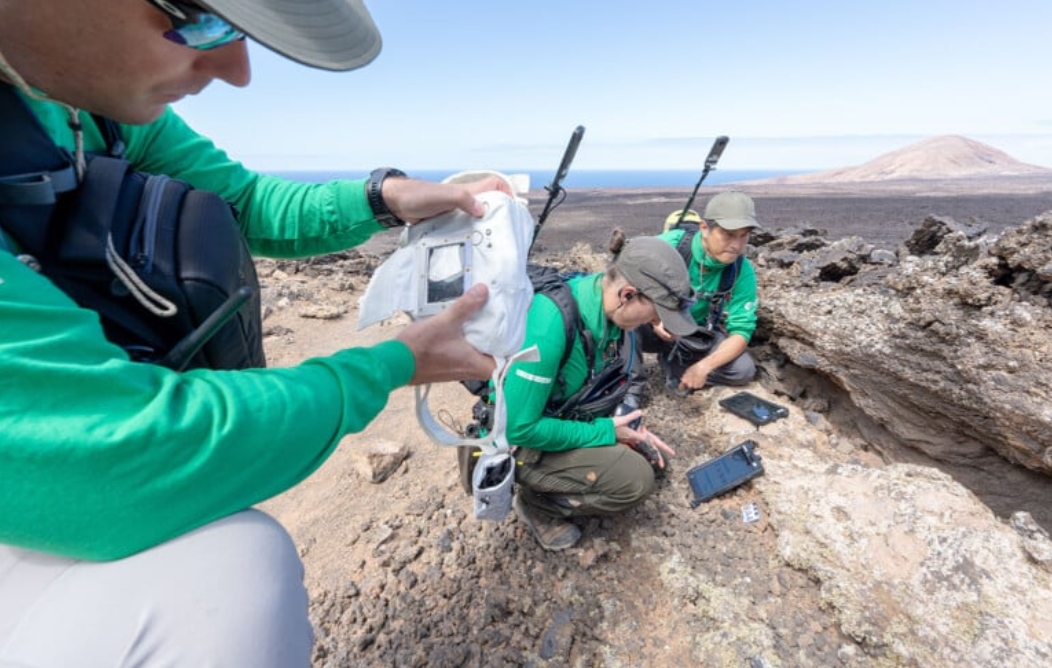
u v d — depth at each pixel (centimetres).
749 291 396
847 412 397
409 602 256
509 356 142
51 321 75
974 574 213
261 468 87
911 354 320
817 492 272
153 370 83
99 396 75
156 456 76
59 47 81
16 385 69
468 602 254
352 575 274
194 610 98
